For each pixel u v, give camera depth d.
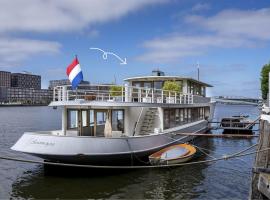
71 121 23.88
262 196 13.24
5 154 29.62
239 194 18.20
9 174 22.30
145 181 20.38
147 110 26.31
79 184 19.61
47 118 99.12
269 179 12.83
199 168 23.81
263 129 24.72
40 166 24.36
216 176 21.84
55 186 19.33
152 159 22.41
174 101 29.33
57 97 23.92
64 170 21.78
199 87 41.78
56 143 19.70
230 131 46.81
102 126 23.88
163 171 22.62
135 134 25.02
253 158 27.56
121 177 21.02
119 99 24.89
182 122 31.83
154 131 25.47
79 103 21.66
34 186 19.41
